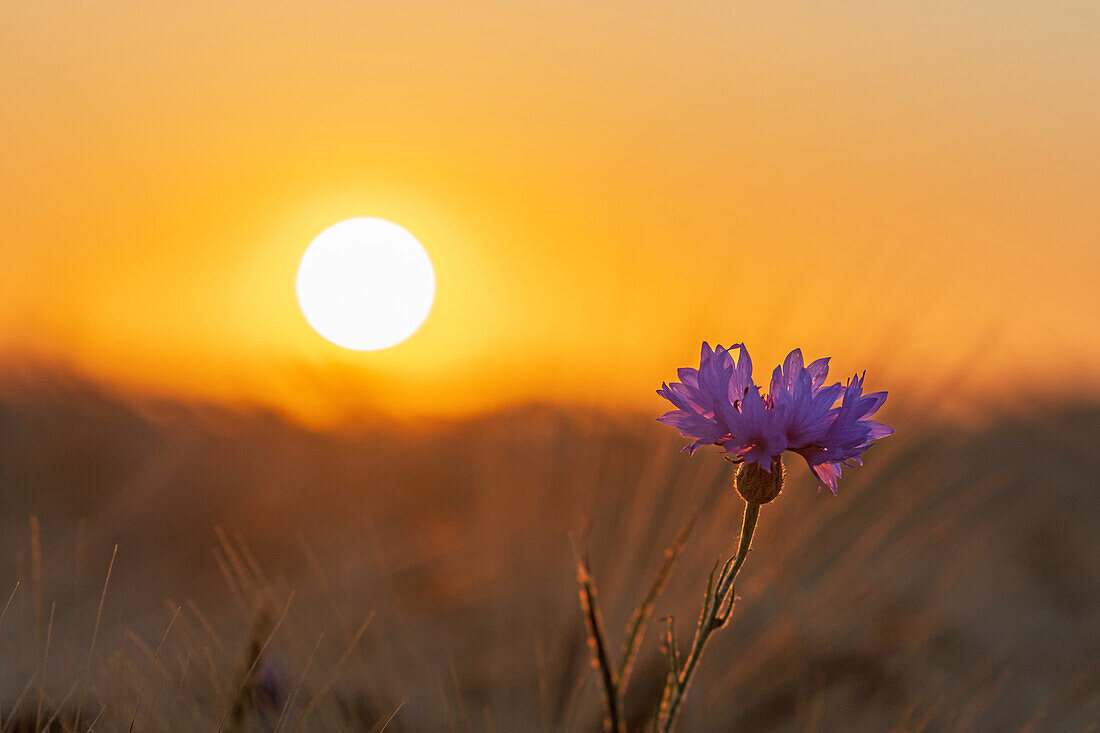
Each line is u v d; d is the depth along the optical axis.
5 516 1.08
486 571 0.92
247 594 0.74
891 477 0.94
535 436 1.00
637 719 0.73
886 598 0.95
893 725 0.79
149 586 0.92
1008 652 0.96
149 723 0.62
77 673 0.68
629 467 0.94
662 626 0.80
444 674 0.77
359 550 1.01
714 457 0.85
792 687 0.82
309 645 0.73
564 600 0.86
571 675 0.78
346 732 0.67
